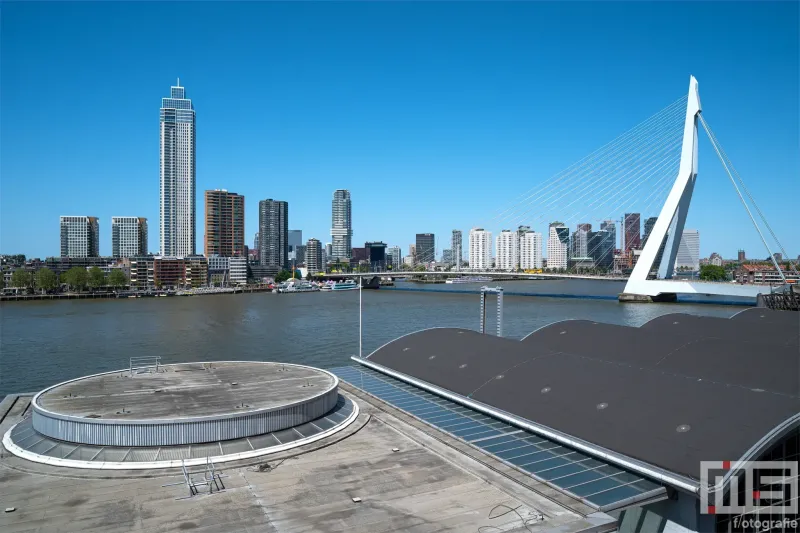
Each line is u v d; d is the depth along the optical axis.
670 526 33.41
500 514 32.19
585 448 38.84
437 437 44.16
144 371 56.75
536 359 54.31
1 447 42.28
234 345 123.81
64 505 33.25
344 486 35.88
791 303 148.50
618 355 62.66
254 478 36.94
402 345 69.75
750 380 51.19
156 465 38.31
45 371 96.94
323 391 49.12
